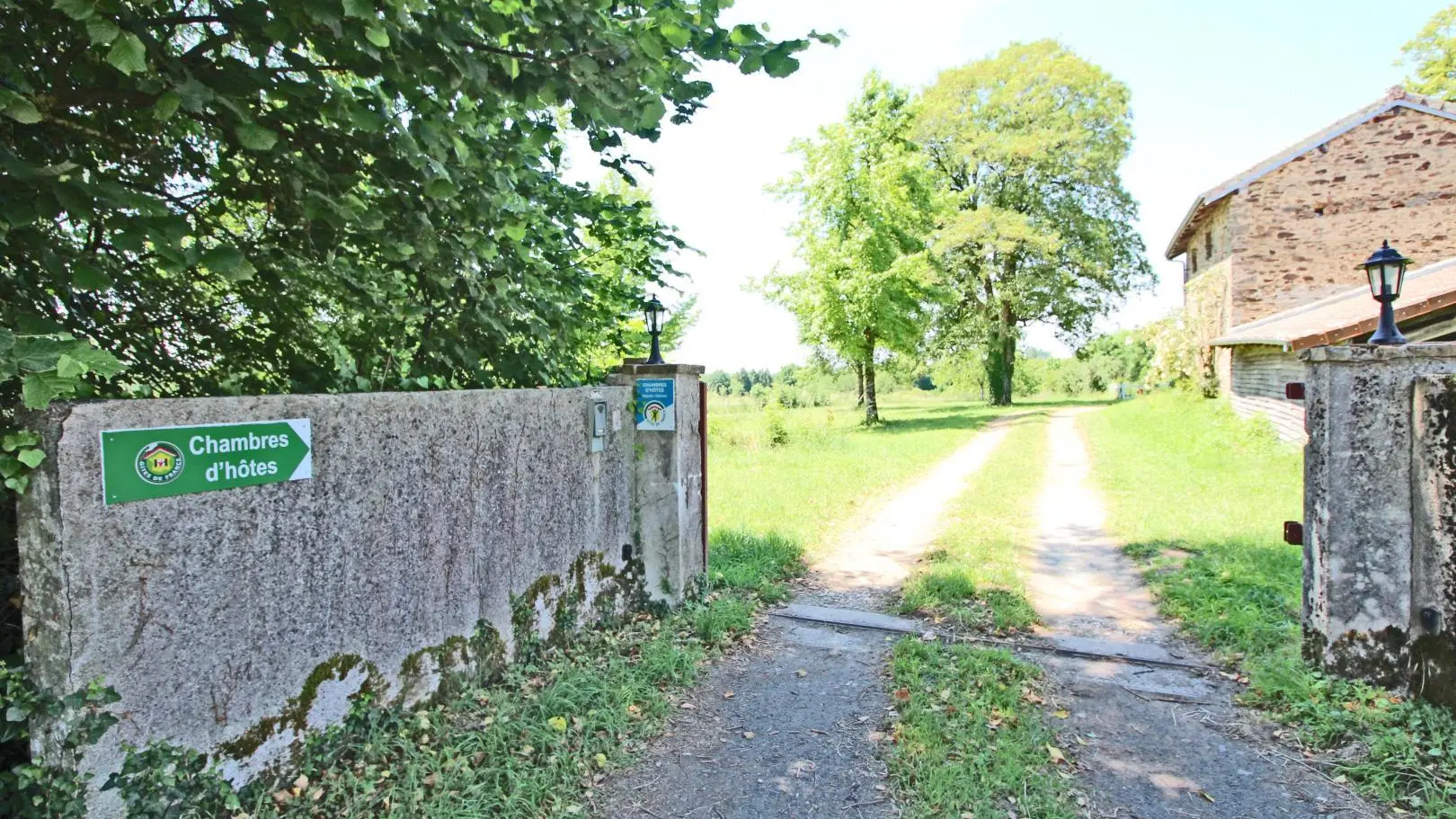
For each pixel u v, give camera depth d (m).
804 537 7.87
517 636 4.11
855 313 23.83
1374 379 3.79
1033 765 3.31
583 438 4.79
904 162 24.20
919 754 3.40
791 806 3.08
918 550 7.60
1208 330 20.89
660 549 5.37
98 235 2.74
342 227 2.86
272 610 2.76
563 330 4.78
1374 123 17.22
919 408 39.00
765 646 4.89
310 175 2.83
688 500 5.53
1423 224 17.03
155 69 2.42
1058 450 16.62
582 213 4.99
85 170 2.44
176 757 2.40
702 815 3.03
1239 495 9.50
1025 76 31.77
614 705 3.78
